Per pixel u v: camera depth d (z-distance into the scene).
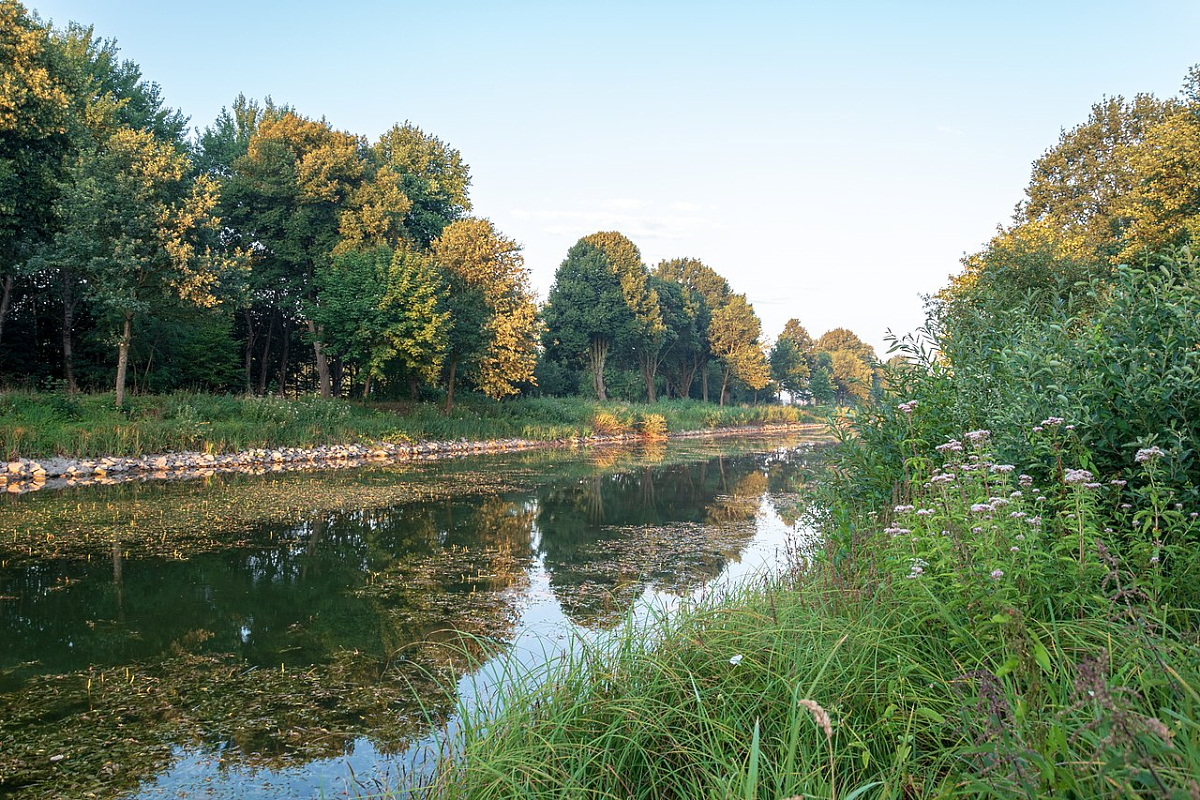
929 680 3.78
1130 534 4.07
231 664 7.09
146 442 21.83
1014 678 3.29
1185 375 4.54
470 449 32.06
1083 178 33.75
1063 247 17.84
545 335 56.88
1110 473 4.80
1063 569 3.86
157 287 24.92
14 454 19.03
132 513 14.39
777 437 53.38
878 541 5.68
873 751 3.62
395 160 41.97
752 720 4.06
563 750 4.02
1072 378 5.15
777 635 4.62
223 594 9.34
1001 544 3.91
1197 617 3.60
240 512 14.80
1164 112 31.67
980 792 2.77
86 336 28.88
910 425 6.67
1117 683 3.08
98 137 27.39
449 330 34.16
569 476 23.14
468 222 35.38
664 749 4.04
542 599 9.24
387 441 29.50
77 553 11.23
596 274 59.22
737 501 18.12
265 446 25.09
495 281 35.72
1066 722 2.84
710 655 4.74
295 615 8.56
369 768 5.15
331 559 11.26
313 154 34.22
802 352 103.06
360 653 7.38
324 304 34.03
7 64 23.08
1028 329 6.56
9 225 24.30
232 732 5.71
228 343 34.12
